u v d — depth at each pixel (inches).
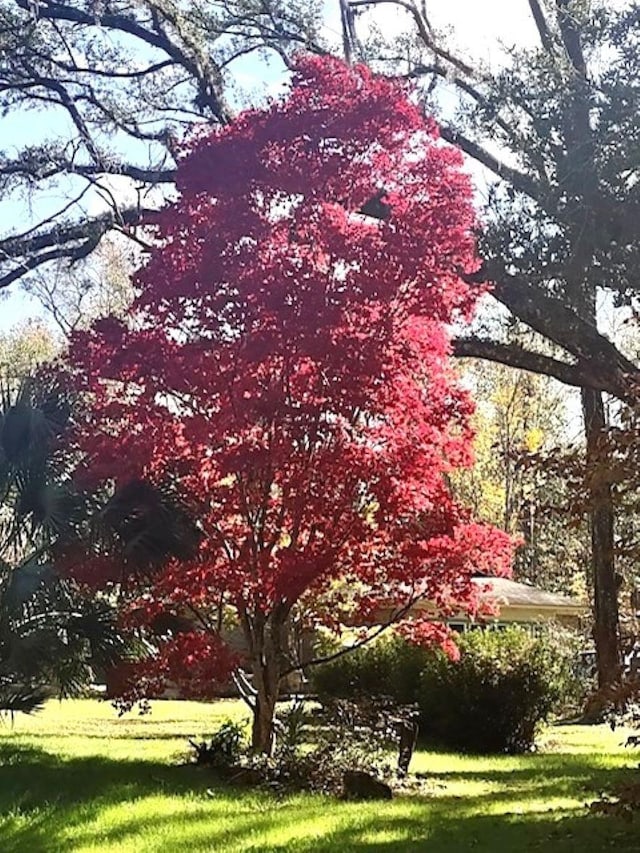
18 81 708.7
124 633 421.1
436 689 599.5
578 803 363.3
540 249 490.0
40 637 405.1
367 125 407.8
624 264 477.4
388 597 426.3
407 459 402.3
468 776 454.9
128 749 494.3
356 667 658.8
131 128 721.0
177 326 410.0
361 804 352.5
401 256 387.2
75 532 421.1
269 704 422.0
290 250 400.2
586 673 766.5
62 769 412.8
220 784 385.1
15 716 690.8
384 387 393.1
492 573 460.8
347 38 715.4
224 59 740.7
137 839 290.4
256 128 409.4
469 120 528.1
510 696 586.2
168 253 407.5
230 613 453.7
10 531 434.0
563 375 613.0
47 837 295.1
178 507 415.2
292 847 279.3
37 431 421.7
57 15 708.0
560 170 470.0
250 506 408.2
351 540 400.8
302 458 397.7
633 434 273.4
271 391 387.9
